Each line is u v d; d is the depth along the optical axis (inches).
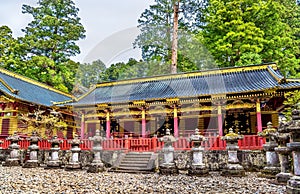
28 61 1551.4
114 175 516.4
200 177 478.0
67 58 1813.5
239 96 737.6
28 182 418.3
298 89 677.9
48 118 977.5
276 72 847.1
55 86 1637.6
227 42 1189.7
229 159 502.0
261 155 576.1
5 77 1135.6
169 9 1043.9
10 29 1599.4
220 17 1192.2
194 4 1125.7
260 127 732.0
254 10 1184.8
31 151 713.0
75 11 1894.7
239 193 320.5
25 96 1072.8
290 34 1306.6
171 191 338.3
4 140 853.2
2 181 428.1
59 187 370.3
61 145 728.3
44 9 1774.1
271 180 422.0
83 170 621.0
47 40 1668.3
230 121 877.8
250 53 1115.3
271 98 770.8
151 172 553.3
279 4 1294.3
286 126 292.7
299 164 273.1
